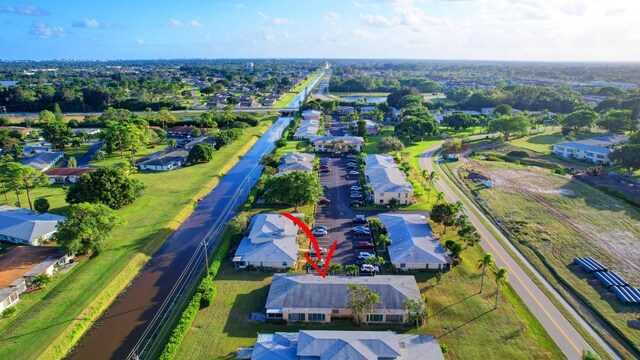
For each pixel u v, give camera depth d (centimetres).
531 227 9756
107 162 15638
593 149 15888
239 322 6481
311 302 6606
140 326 6588
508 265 8081
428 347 5619
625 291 7062
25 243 8862
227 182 13825
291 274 7481
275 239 8569
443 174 14000
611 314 6588
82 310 6738
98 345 6172
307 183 10106
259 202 11406
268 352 5419
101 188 10475
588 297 7025
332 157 16400
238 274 7862
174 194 12119
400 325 6438
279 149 16838
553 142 19200
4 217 9494
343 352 5212
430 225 9719
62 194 12144
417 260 7894
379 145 17200
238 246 8756
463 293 7169
